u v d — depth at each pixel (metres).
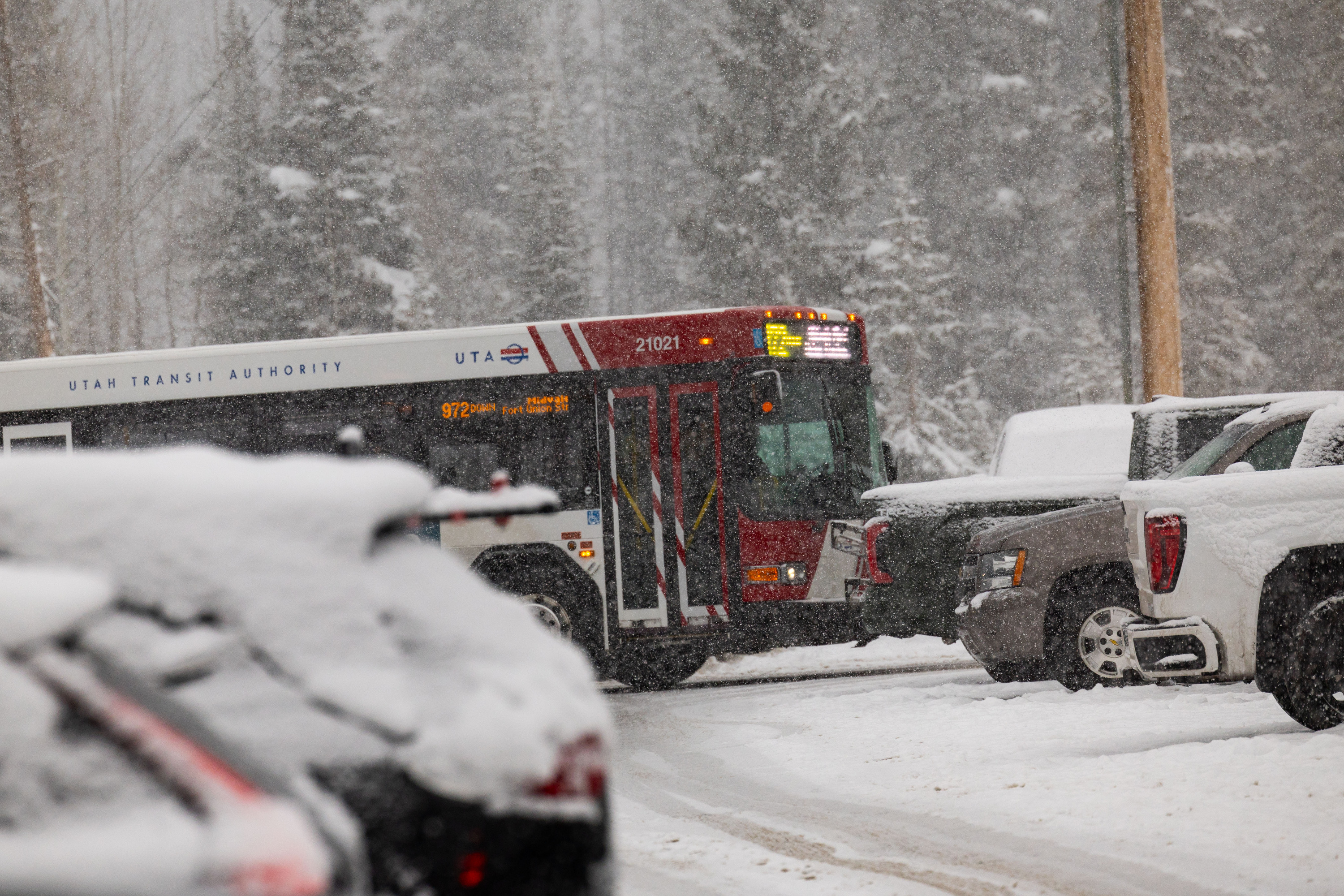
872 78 123.25
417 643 6.95
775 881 13.73
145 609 6.52
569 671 7.26
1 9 78.44
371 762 6.48
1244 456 23.42
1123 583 25.80
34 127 94.25
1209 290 101.25
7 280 93.12
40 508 6.72
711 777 20.48
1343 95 112.94
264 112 127.25
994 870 13.68
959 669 34.06
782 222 102.31
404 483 7.54
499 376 36.69
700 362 36.12
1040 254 117.19
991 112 119.88
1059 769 18.41
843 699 28.11
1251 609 20.00
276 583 6.75
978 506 29.59
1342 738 18.38
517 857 6.66
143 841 5.34
